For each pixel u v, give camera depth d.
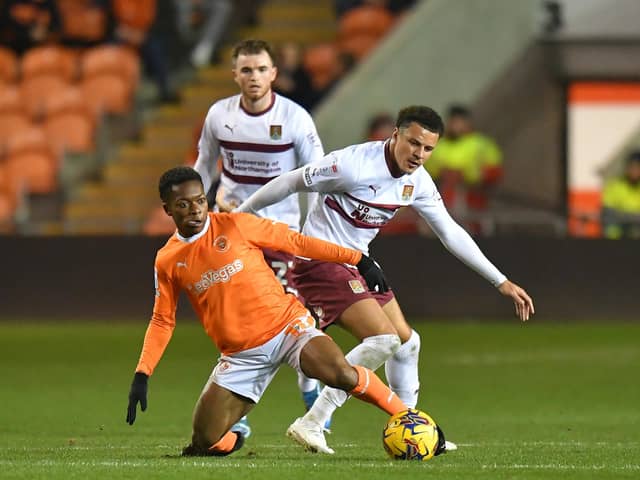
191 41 83.81
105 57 77.94
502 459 25.84
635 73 70.94
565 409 40.19
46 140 74.25
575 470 23.70
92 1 84.06
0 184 72.19
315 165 27.81
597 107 71.69
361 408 41.31
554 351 55.25
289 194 28.09
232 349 25.44
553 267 63.97
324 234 28.47
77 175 74.19
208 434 25.67
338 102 69.94
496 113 71.69
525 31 71.31
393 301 28.78
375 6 79.88
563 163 72.00
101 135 76.00
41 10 81.06
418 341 29.02
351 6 80.00
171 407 40.22
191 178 24.88
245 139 31.66
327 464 24.12
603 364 51.44
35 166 72.38
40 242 65.56
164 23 82.62
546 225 66.00
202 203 24.97
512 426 35.78
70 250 65.50
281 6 84.00
